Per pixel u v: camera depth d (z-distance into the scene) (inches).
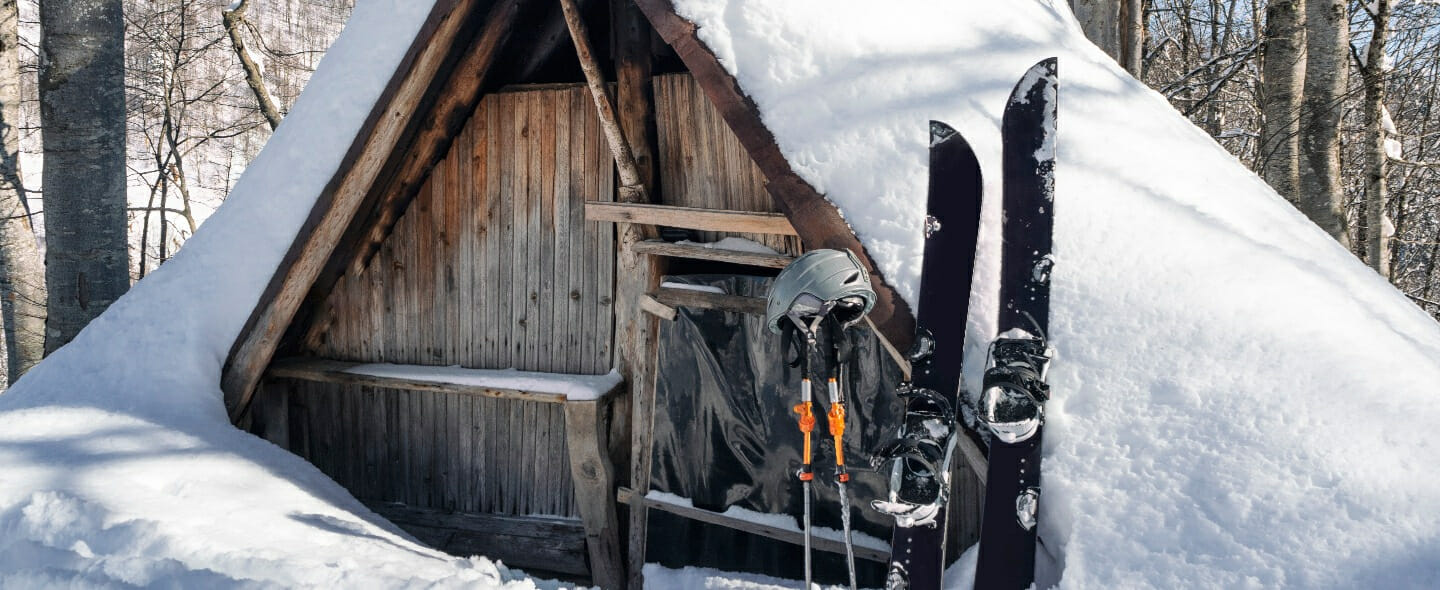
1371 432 79.5
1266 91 270.5
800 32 113.0
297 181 144.8
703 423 143.9
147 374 152.4
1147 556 78.0
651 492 147.0
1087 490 83.7
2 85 269.6
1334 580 70.7
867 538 132.2
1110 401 88.4
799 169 105.8
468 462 166.6
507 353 161.9
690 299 143.4
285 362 168.9
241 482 131.6
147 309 158.7
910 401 92.5
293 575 94.2
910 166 102.2
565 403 146.4
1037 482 86.0
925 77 112.6
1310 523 74.8
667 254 142.7
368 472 172.4
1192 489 80.4
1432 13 406.0
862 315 98.3
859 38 114.4
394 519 168.6
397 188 158.7
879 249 99.1
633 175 141.2
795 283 95.2
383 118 136.0
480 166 160.6
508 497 164.6
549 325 158.7
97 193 227.0
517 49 154.9
